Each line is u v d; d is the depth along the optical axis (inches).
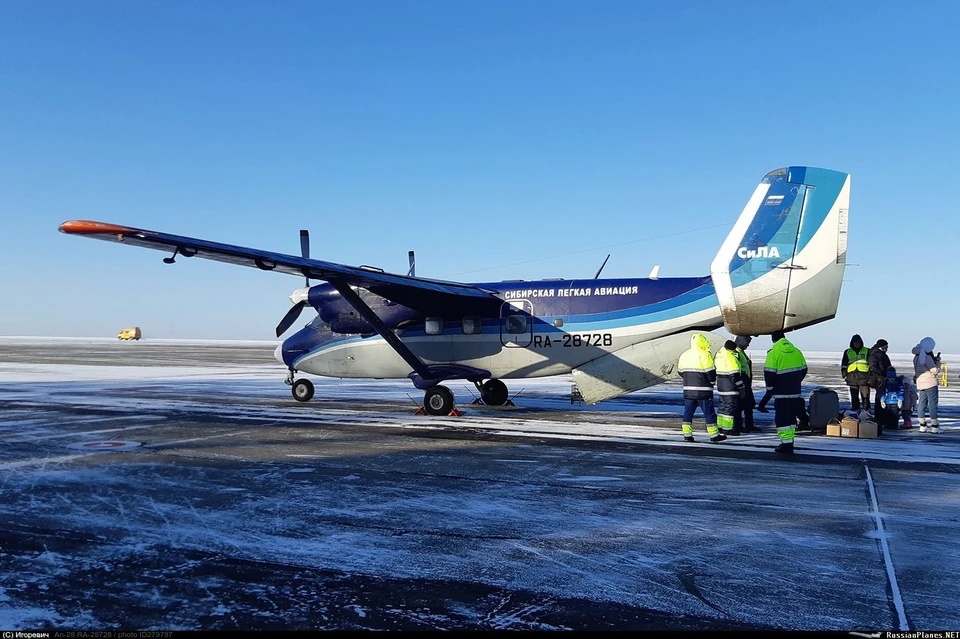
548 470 343.9
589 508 269.0
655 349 542.9
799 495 291.4
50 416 558.6
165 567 201.6
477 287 605.6
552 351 573.9
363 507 269.7
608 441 438.6
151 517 254.8
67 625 162.6
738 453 395.9
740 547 219.8
